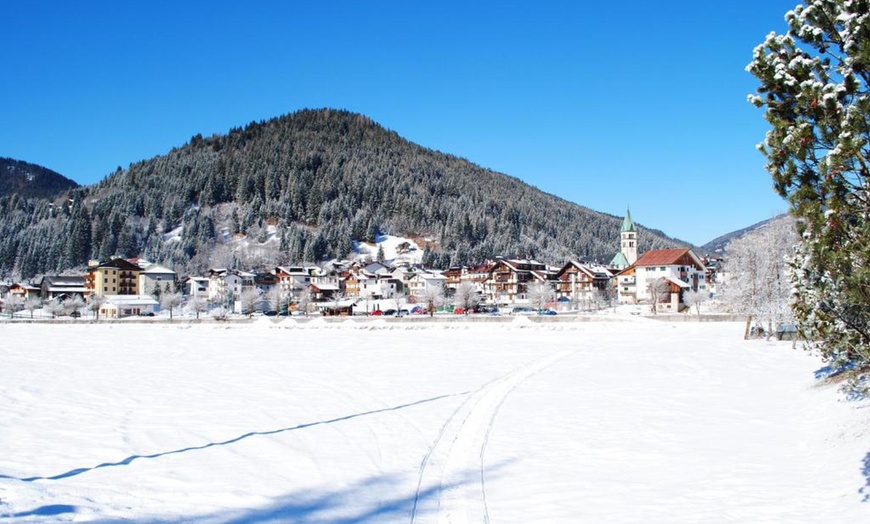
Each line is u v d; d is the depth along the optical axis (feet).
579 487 46.39
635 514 40.45
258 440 61.98
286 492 45.16
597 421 69.77
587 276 451.94
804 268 44.34
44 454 56.24
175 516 39.22
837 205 33.81
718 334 189.67
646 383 96.63
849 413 59.82
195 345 191.62
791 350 135.03
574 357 137.18
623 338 188.24
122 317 435.53
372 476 49.39
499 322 266.36
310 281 554.05
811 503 41.86
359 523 39.01
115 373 119.14
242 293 466.70
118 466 52.06
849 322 43.52
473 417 73.05
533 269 501.97
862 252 33.42
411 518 39.96
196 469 51.24
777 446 57.26
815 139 35.06
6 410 79.20
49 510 38.60
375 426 68.44
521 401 83.30
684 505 42.09
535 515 40.42
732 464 51.85
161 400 86.94
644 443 59.47
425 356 145.07
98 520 37.40
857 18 33.35
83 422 71.46
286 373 116.78
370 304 439.63
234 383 103.81
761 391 86.38
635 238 552.41
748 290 166.40
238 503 42.39
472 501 43.32
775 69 36.29
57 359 148.87
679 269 394.93
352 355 150.51
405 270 572.10
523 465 52.60
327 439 62.34
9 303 480.23
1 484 44.42
